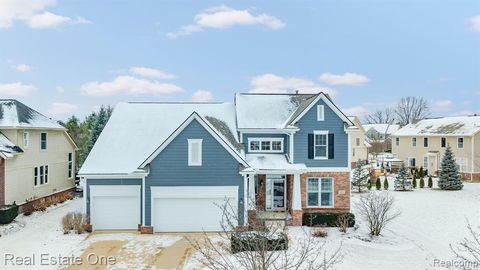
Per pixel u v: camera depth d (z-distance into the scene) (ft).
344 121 80.48
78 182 131.03
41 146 99.25
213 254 59.11
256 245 39.27
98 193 74.79
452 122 172.76
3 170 82.07
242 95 94.53
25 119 92.84
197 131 72.84
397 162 181.57
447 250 66.08
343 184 80.28
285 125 82.79
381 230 75.56
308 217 76.84
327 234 70.18
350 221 76.54
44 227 77.05
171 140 72.64
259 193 78.07
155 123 88.48
